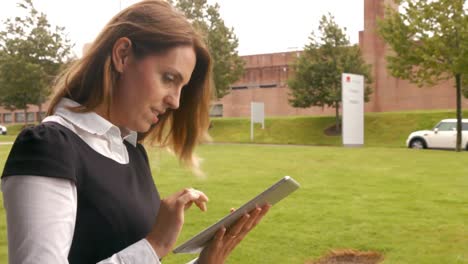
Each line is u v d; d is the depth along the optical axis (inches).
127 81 57.1
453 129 905.5
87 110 56.6
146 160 69.7
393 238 229.0
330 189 373.4
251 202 59.7
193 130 79.4
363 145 1095.0
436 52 861.8
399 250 210.1
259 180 428.5
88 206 52.9
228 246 63.9
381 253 207.8
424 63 890.7
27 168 47.1
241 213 60.8
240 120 1647.4
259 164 569.6
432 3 869.8
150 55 56.2
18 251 44.6
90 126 55.9
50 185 47.4
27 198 46.1
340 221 263.7
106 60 57.1
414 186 386.6
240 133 1509.6
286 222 261.6
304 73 1478.8
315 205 308.2
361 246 217.0
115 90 57.9
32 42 1398.9
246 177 449.4
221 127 1605.6
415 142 944.3
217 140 1441.9
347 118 1050.7
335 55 1448.1
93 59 58.6
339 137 1346.0
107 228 53.8
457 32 856.3
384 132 1278.3
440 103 1556.3
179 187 390.6
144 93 56.5
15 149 48.6
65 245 46.2
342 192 358.9
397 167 524.4
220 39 1562.5
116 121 59.3
